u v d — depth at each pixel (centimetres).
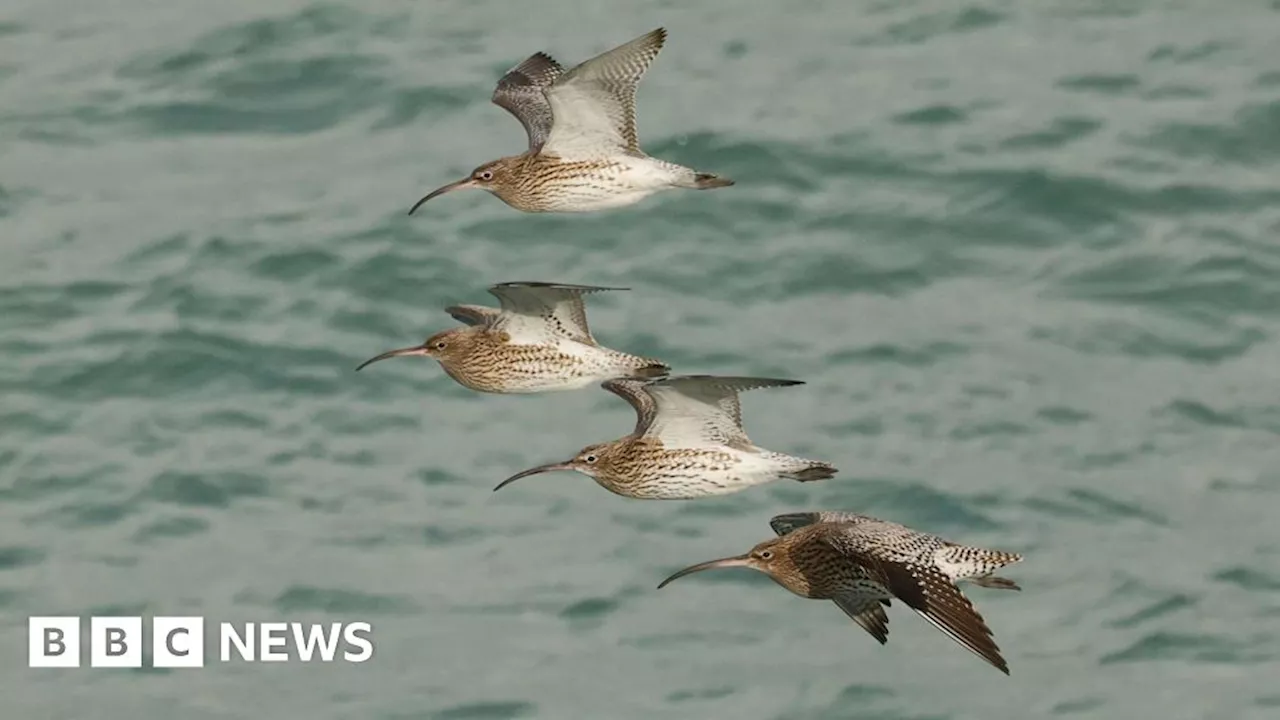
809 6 3409
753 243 2850
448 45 3306
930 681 2236
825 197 2927
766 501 2461
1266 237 2848
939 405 2595
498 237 2872
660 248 2847
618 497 2481
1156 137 3033
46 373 2650
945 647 2284
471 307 2097
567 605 2334
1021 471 2500
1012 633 2298
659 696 2217
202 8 3428
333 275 2809
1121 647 2277
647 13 3391
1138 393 2617
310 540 2428
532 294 2014
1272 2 3372
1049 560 2384
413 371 2666
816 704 2200
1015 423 2570
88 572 2391
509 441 2558
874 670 2247
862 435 2552
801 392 2612
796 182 2950
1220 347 2688
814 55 3262
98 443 2555
